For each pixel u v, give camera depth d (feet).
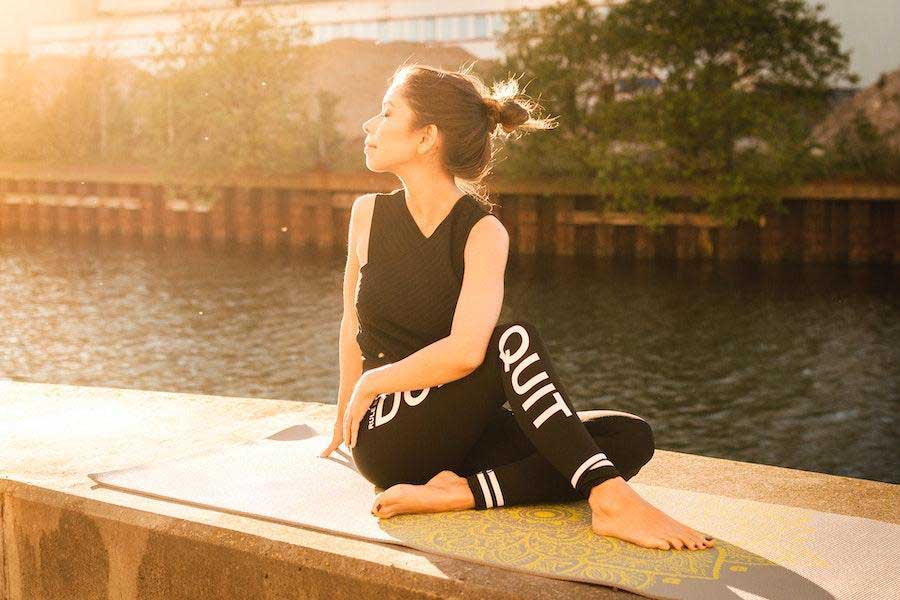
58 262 75.46
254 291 61.87
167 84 85.40
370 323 7.52
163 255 78.74
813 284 58.39
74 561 7.61
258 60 83.35
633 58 70.64
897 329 46.73
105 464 8.55
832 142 68.39
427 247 7.30
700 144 65.82
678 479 8.29
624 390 37.47
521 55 72.90
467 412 7.07
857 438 31.01
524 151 69.72
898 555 6.45
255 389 39.11
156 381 40.65
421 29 100.07
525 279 63.10
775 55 66.54
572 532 6.75
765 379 38.40
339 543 6.61
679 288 58.65
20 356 45.39
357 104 96.68
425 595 6.04
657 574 6.06
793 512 7.31
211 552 6.89
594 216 68.85
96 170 89.71
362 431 7.37
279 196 81.56
